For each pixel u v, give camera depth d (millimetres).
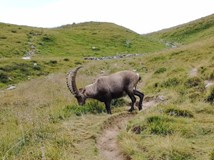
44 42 57562
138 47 62875
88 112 14680
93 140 10664
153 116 11484
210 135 10383
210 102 14438
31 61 38562
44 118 12703
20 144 10242
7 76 33656
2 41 52625
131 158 9078
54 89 20344
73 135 10914
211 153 8391
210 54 26438
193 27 92375
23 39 56094
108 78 15344
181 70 22281
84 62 41500
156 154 8922
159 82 19984
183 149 8922
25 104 17016
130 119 13305
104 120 12719
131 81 15477
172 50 35438
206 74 18438
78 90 15383
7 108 15938
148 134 10680
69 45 58125
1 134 11617
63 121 13047
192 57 28047
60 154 9211
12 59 38281
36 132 11070
